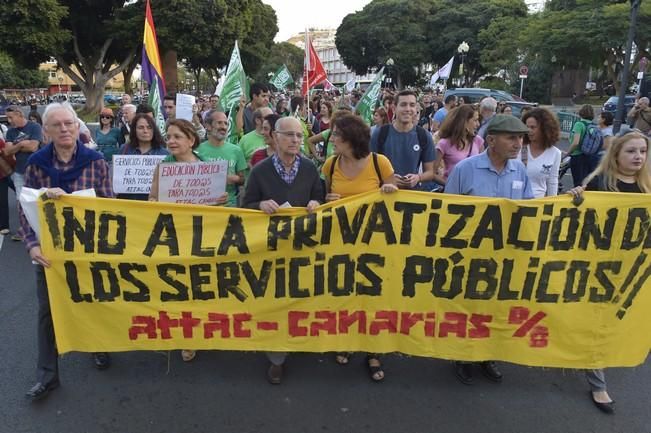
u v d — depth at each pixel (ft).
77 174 10.80
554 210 10.94
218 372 12.17
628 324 11.21
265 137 15.89
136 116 15.84
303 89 37.45
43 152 10.69
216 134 15.12
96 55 112.47
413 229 11.09
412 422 10.37
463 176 11.78
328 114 29.53
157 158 15.60
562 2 110.32
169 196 12.40
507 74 138.92
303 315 11.39
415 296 11.34
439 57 185.98
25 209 10.37
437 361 12.83
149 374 12.05
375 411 10.73
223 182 12.84
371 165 11.66
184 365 12.47
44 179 10.71
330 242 11.10
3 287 17.25
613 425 10.34
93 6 98.43
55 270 10.65
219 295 11.19
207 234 10.99
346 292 11.33
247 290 11.20
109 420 10.35
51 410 10.62
